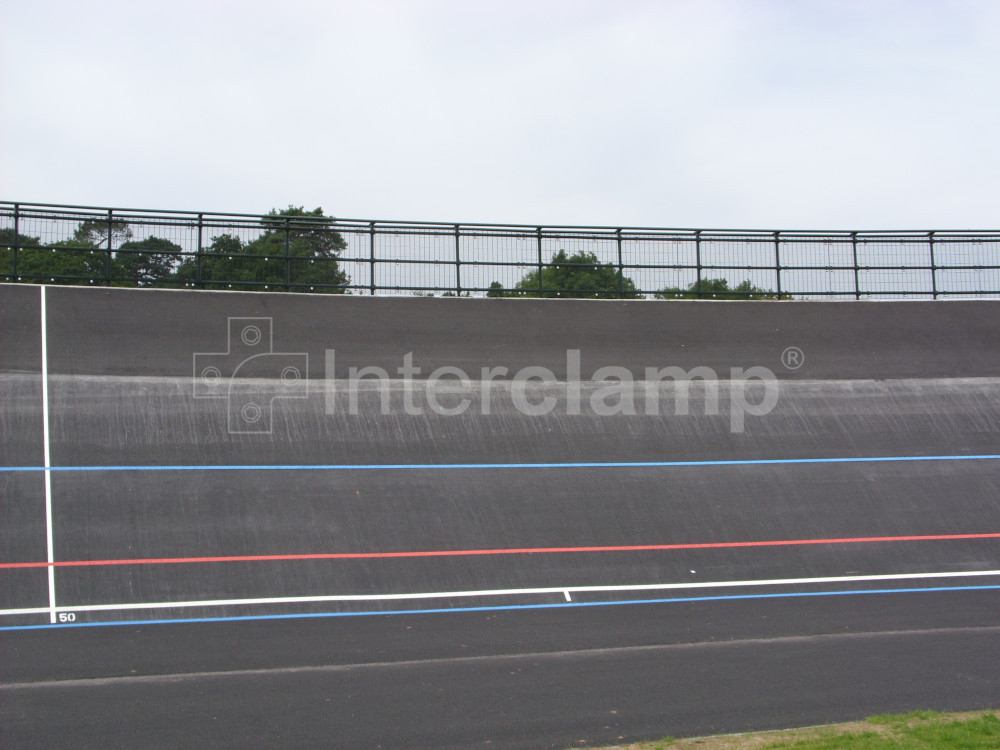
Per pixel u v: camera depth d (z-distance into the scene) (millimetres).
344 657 10430
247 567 13125
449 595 12680
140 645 10727
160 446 16359
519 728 8422
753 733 8164
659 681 9711
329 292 22953
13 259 21094
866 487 16844
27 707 8844
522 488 16078
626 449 17891
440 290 23453
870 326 23625
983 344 23266
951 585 13500
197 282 22062
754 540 14781
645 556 14102
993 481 17297
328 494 15352
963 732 7836
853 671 10062
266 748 7945
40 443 15906
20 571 12531
